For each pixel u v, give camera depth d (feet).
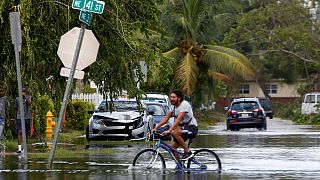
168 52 286.25
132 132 158.71
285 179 87.35
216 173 93.86
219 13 300.61
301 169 99.55
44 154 118.83
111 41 124.88
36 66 122.11
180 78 279.28
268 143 159.43
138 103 130.41
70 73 95.40
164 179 87.15
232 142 163.84
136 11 128.98
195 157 97.04
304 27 422.41
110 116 158.92
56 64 124.57
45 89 128.77
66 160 110.52
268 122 350.23
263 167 101.96
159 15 131.03
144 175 90.99
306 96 366.84
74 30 97.35
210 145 152.76
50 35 122.31
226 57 289.33
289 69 481.46
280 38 420.77
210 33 297.94
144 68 134.41
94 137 159.53
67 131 192.44
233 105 244.01
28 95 123.75
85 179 86.43
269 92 540.93
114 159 112.98
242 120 239.30
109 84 127.54
